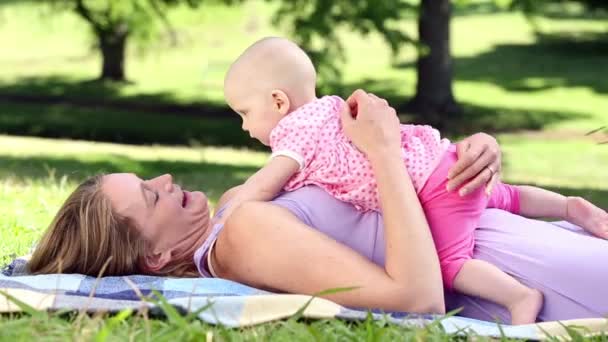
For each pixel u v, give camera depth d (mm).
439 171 4938
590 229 5426
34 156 21797
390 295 4523
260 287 4816
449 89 34562
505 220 5152
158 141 30953
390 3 27906
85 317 4254
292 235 4672
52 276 4898
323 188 4973
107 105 37750
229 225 4816
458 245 4926
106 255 4988
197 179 15656
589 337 4379
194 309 4391
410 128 5105
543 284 4910
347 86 40562
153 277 4914
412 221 4605
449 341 4207
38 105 37281
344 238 4918
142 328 4184
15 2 58188
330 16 27078
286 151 4953
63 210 5094
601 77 41750
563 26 51375
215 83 42156
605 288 4875
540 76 42219
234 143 30781
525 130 33594
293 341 4129
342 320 4434
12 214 8320
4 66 46188
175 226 5066
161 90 40906
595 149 30047
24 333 3982
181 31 49375
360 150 4891
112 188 5051
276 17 27859
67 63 46688
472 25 52062
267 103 5227
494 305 4930
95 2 34906
